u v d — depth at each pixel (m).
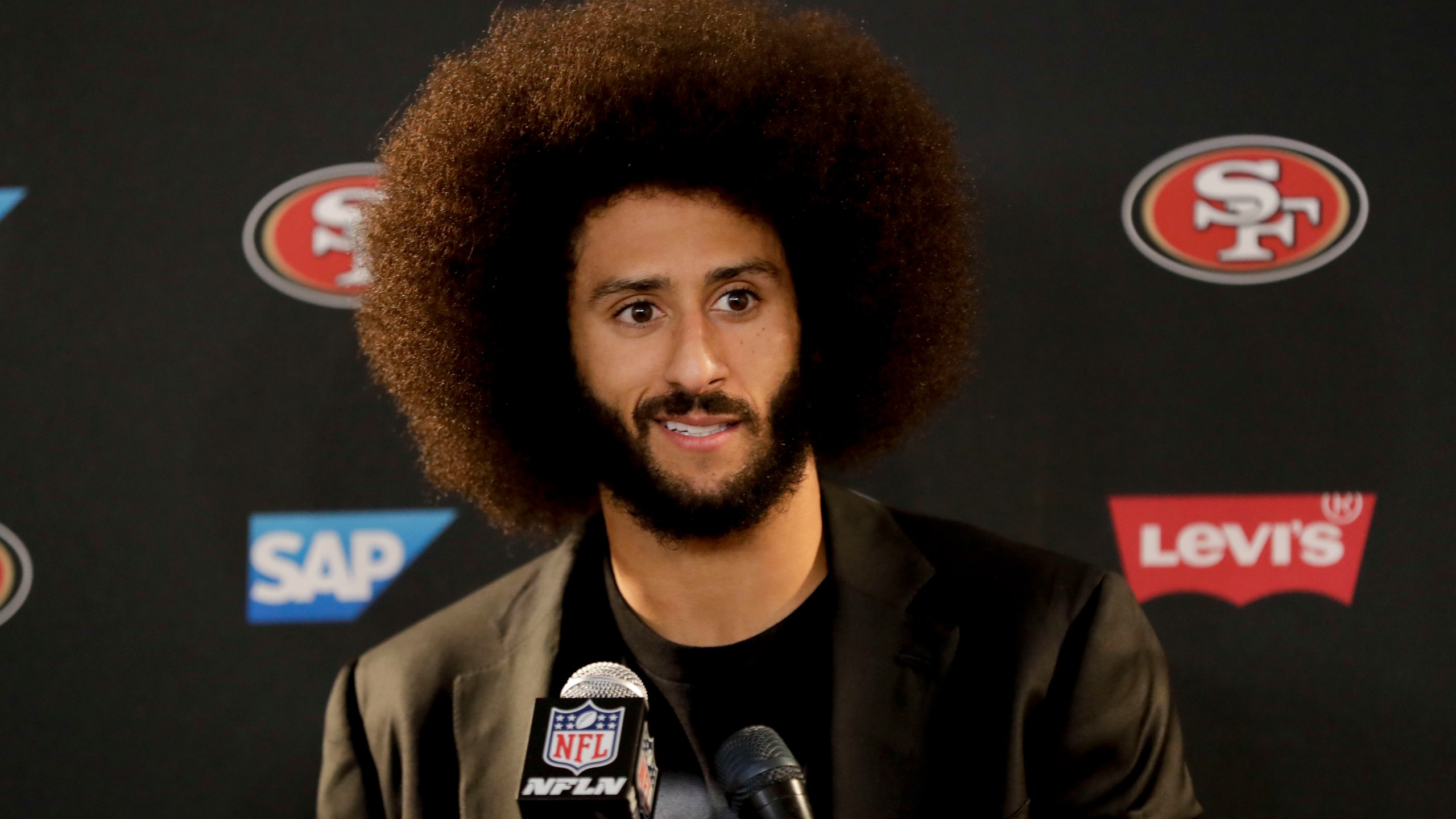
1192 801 3.92
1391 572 5.34
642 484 3.61
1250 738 5.38
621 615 4.02
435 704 4.18
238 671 5.61
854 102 4.12
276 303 5.67
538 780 2.90
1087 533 5.52
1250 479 5.45
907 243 4.21
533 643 4.12
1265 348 5.46
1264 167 5.48
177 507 5.61
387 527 5.68
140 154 5.66
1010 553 4.15
